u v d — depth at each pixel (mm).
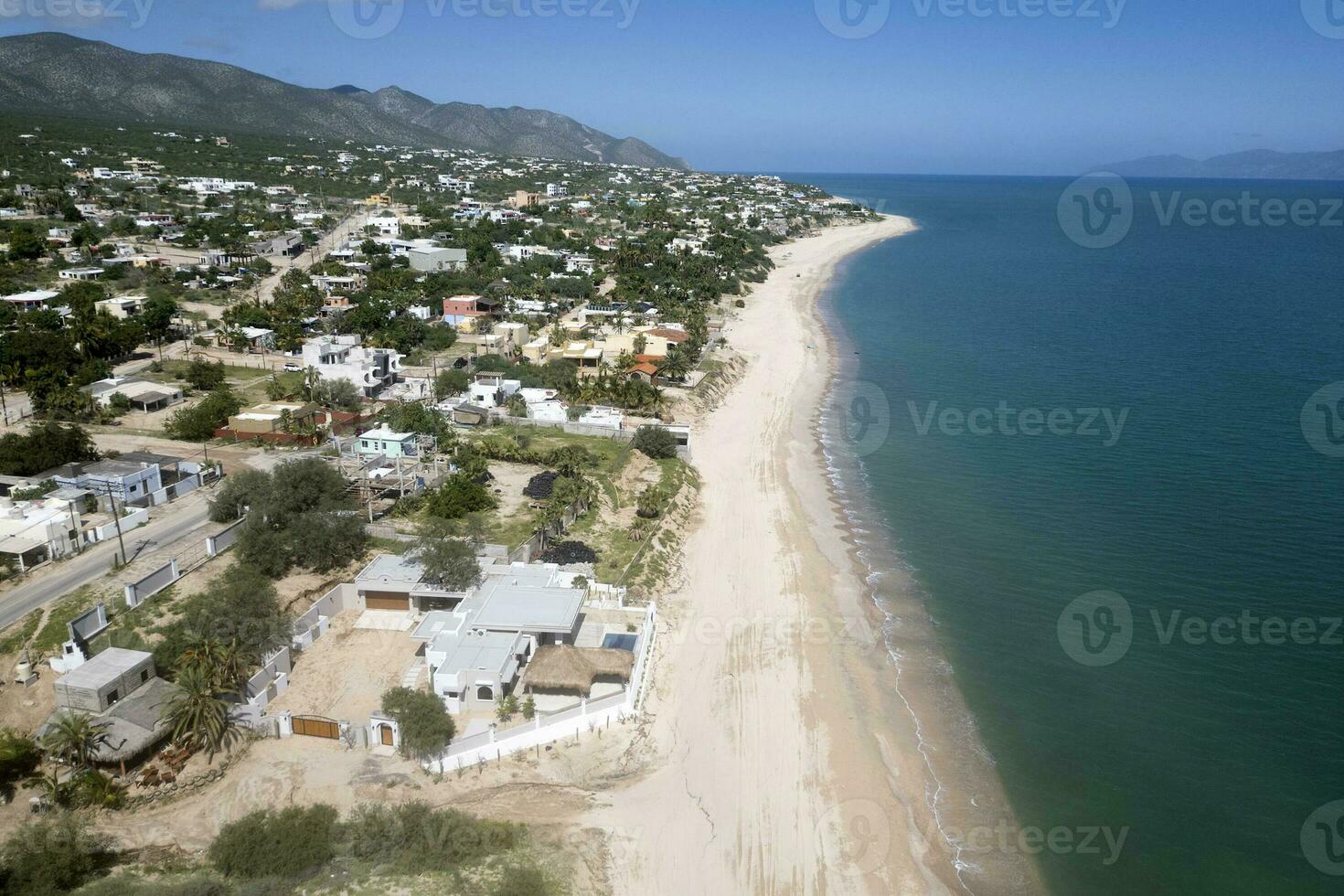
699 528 72438
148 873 35031
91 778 38812
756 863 38094
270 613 49781
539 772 42375
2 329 111938
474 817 38594
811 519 75000
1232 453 89375
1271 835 40656
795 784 43156
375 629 53781
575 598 53562
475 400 95875
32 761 41188
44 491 64500
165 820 38250
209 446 81562
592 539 66312
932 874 38156
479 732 42812
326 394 92375
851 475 85375
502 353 117750
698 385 110438
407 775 41531
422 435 79750
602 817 39875
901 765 45062
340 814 38656
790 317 163000
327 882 34531
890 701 50281
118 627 49281
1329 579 63750
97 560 57312
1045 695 51000
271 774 41188
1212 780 44219
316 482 64125
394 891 34188
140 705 43156
